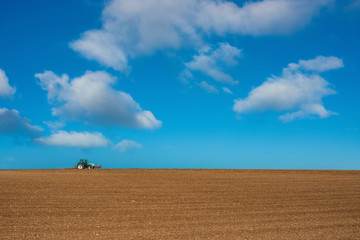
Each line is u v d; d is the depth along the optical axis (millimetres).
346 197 16062
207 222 10477
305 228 9914
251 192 17281
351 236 9078
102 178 23141
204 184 20484
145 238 8492
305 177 26234
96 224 9945
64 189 17062
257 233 9211
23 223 9906
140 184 19859
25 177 23234
